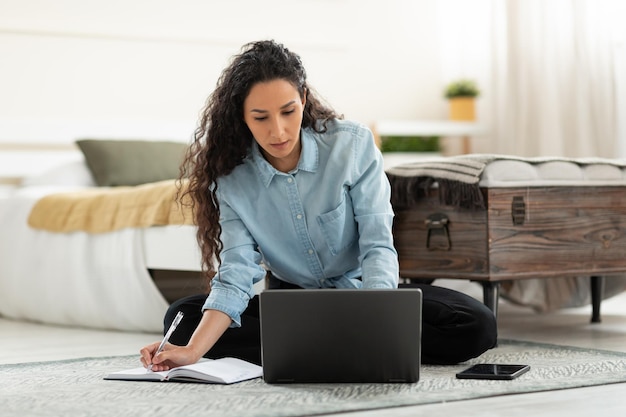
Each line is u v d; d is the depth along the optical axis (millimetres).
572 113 4891
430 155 5551
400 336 2053
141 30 5105
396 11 5762
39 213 3906
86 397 1982
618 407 1856
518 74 5219
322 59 5582
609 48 4723
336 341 2055
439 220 3082
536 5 5102
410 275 3191
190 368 2104
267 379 2080
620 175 3238
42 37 4910
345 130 2303
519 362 2449
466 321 2354
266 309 2059
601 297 3570
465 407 1856
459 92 5535
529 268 3039
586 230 3160
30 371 2439
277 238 2336
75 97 4988
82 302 3650
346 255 2371
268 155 2299
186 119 5230
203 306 2264
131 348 3057
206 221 2365
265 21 5422
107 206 3604
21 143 4805
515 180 3002
